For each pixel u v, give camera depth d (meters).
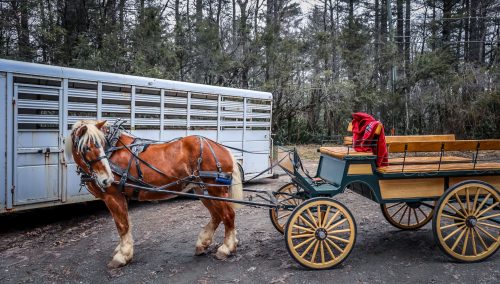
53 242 6.19
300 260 4.73
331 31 24.12
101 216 7.86
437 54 22.88
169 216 7.71
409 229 6.39
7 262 5.32
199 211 8.10
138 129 8.25
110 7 18.03
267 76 20.62
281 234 6.30
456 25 26.30
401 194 5.14
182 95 9.12
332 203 4.76
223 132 10.23
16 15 13.86
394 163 5.71
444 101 21.06
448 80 21.44
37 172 6.70
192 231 6.62
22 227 7.14
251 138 11.13
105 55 14.73
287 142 22.05
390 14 24.17
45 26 14.36
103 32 16.48
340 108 21.45
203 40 18.28
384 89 22.59
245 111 10.88
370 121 5.26
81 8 16.62
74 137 4.90
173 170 5.20
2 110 6.24
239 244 5.86
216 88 9.94
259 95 11.27
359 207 8.14
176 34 17.83
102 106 7.61
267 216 7.55
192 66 18.47
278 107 21.20
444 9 27.39
